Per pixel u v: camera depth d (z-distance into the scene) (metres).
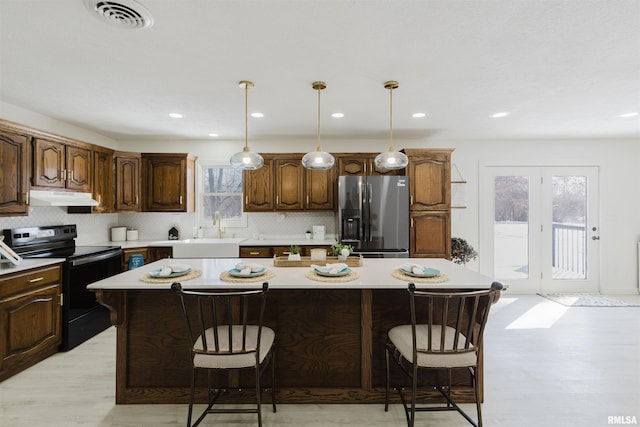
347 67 2.24
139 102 2.99
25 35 1.82
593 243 4.72
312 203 4.37
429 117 3.50
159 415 2.00
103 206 3.85
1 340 2.34
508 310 3.93
